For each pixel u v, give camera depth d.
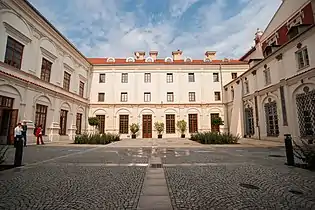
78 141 17.34
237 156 9.22
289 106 15.64
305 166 6.46
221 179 4.95
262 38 24.70
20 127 12.76
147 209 3.13
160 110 28.66
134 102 28.77
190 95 29.30
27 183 4.60
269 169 6.14
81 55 25.11
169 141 20.92
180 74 29.56
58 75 20.20
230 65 29.69
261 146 14.32
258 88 20.44
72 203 3.38
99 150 12.10
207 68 29.81
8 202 3.41
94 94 28.81
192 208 3.17
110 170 6.07
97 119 24.77
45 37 18.11
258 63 19.97
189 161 7.78
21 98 14.98
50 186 4.37
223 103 28.78
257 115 20.58
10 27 14.00
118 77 29.38
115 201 3.48
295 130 15.02
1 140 14.12
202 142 17.84
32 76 16.17
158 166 6.71
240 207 3.21
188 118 28.61
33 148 13.05
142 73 29.50
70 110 22.84
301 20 17.88
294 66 15.19
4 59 13.52
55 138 19.33
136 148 13.39
